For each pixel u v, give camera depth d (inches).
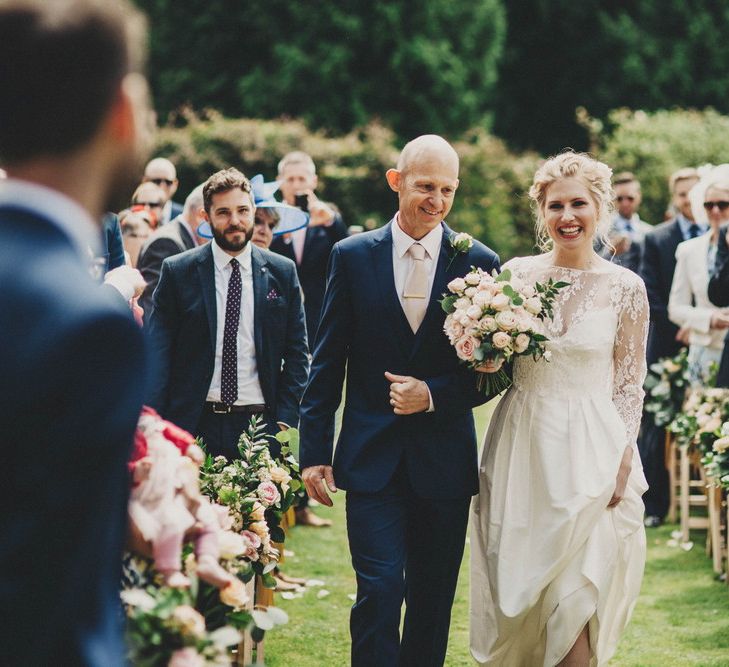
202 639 83.7
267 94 877.8
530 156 762.2
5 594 53.0
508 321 150.4
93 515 55.2
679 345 307.6
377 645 150.3
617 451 156.9
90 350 54.6
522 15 1077.1
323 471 161.3
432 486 157.6
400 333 158.2
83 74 57.0
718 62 1106.7
